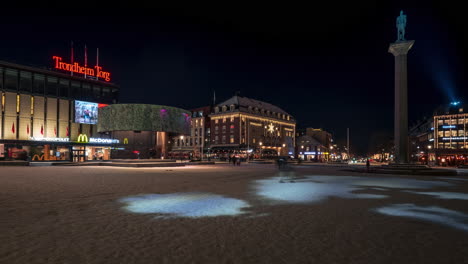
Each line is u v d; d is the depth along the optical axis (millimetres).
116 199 10156
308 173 27438
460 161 63031
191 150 90500
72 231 5938
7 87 51250
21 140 49344
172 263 4195
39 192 11539
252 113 82938
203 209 8453
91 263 4172
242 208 8656
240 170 30016
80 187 13352
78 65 60781
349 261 4340
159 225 6508
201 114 89688
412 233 5953
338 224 6703
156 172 25203
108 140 58094
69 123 57969
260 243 5211
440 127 68438
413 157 94312
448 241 5414
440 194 12227
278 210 8383
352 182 17766
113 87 64625
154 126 36844
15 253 4586
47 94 55562
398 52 28250
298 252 4734
